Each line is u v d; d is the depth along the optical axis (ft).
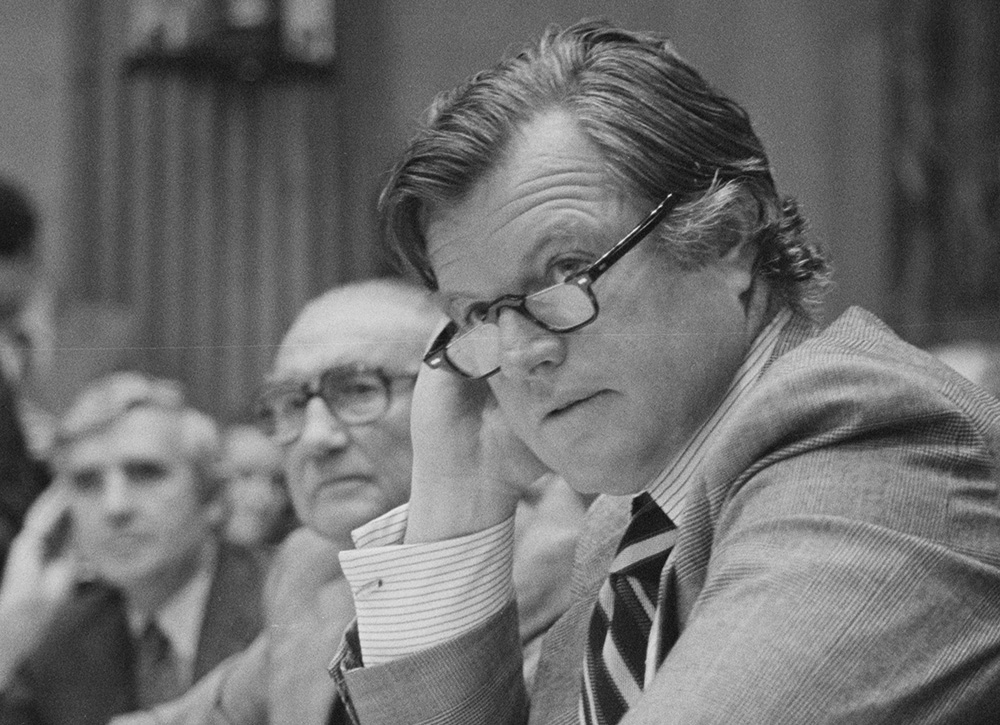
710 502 11.09
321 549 13.87
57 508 16.87
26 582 16.57
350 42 27.86
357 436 13.60
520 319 11.56
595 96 11.57
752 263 12.10
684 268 11.62
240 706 14.35
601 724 12.23
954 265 28.22
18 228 24.39
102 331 24.43
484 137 11.51
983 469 10.66
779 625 9.93
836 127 27.20
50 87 30.63
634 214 11.48
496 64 12.09
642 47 11.91
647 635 12.28
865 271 27.14
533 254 11.48
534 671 13.64
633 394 11.62
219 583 14.84
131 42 29.94
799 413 10.71
